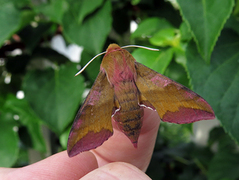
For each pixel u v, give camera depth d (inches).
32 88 4.1
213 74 3.2
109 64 2.6
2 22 4.1
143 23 4.1
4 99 4.8
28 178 3.1
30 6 4.3
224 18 2.9
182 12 3.0
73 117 4.2
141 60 3.6
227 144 6.0
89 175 2.3
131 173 2.3
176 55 3.6
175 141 8.9
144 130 3.2
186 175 7.0
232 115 3.0
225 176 5.4
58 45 7.4
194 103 2.5
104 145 3.5
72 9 3.9
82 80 4.1
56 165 3.2
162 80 2.7
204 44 3.0
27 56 5.2
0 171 3.2
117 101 2.6
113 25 5.3
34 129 4.9
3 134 4.4
